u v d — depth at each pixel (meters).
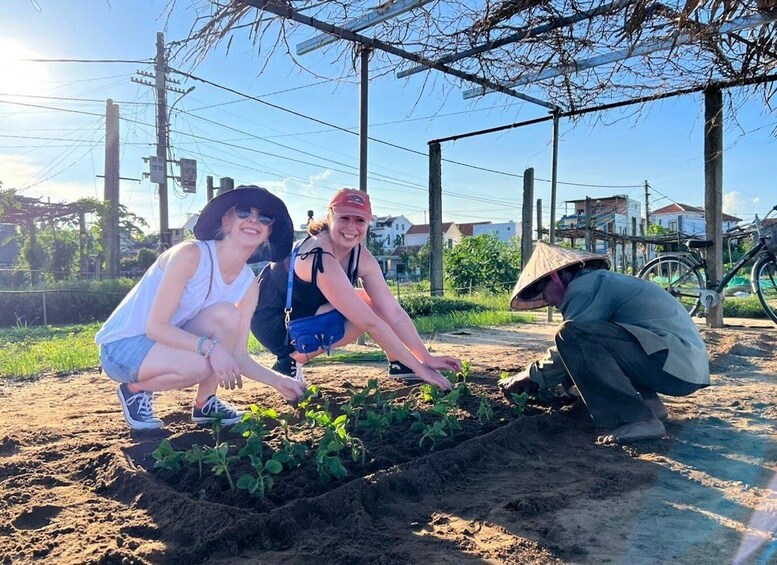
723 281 9.05
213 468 2.64
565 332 3.48
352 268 4.07
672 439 3.45
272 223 3.37
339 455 3.03
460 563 2.04
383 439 3.33
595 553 2.12
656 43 5.51
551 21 4.61
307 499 2.38
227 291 3.36
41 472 2.91
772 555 2.10
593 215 25.83
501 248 23.48
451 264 23.14
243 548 2.16
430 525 2.37
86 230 26.34
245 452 2.79
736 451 3.24
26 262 25.12
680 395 3.60
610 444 3.36
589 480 2.82
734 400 4.38
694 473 2.93
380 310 4.17
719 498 2.62
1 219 24.64
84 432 3.60
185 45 4.27
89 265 26.52
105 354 3.34
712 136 8.88
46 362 7.12
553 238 10.09
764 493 2.67
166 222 17.47
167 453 2.80
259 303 4.36
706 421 3.83
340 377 5.36
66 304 16.64
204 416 3.62
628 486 2.76
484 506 2.53
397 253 66.50
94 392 5.28
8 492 2.65
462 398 4.22
